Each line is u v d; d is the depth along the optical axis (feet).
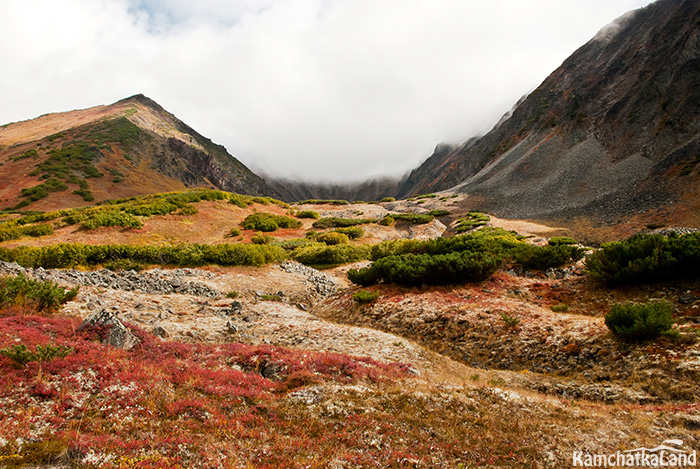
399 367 29.84
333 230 159.84
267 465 14.75
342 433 18.07
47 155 346.54
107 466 13.15
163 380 21.50
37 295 36.04
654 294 38.27
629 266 40.37
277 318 48.39
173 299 53.11
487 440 18.39
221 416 18.37
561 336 32.73
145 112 614.34
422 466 15.99
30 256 68.69
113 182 333.42
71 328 27.84
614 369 26.25
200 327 40.65
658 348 26.03
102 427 15.88
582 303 42.29
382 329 44.98
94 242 119.14
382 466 15.76
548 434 18.76
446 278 54.70
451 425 19.71
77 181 304.71
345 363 28.19
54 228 129.18
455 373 30.73
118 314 41.14
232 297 60.59
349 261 104.99
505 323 37.45
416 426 19.48
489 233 132.05
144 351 26.50
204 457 14.76
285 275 81.35
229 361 28.32
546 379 27.86
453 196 286.25
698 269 37.42
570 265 58.70
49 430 14.85
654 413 19.86
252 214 188.96
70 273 54.60
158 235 134.21
